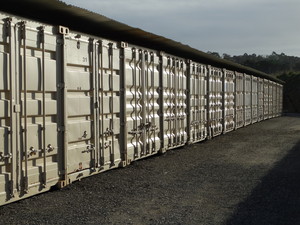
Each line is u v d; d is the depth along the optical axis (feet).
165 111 36.91
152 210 19.74
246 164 33.45
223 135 57.16
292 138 54.08
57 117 21.83
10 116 18.44
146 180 26.27
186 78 41.96
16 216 18.12
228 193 23.45
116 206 20.22
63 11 25.73
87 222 17.63
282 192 23.82
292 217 18.93
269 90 101.30
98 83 25.63
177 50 45.60
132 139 30.50
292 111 147.02
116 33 34.24
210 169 30.91
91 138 25.11
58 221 17.62
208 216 18.90
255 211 19.84
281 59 319.47
